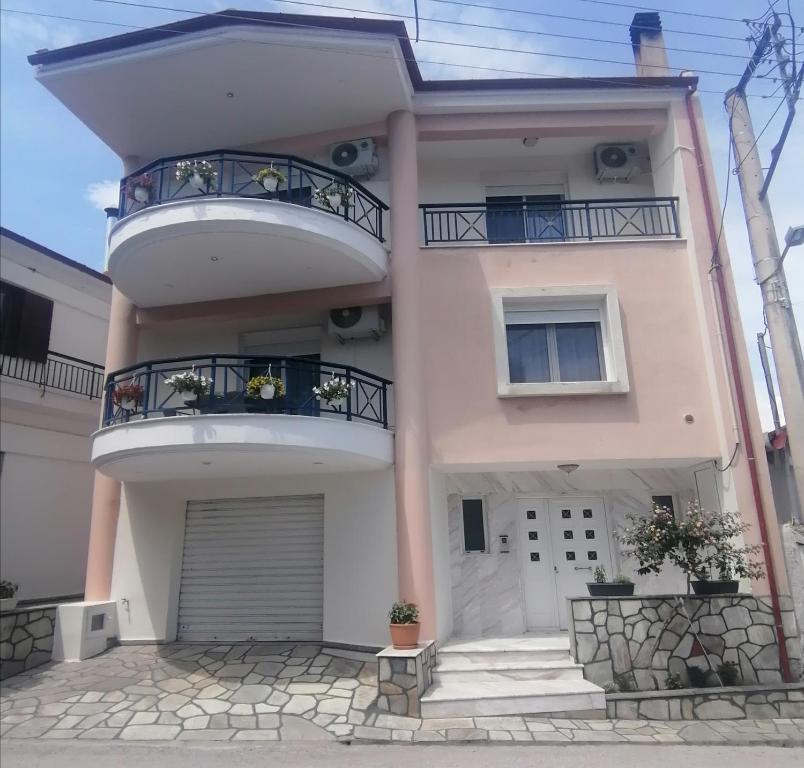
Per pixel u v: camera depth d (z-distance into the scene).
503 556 10.16
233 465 8.59
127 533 10.04
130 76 9.69
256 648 8.90
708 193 9.92
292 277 9.55
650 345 9.52
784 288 8.46
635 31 12.21
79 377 13.77
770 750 6.21
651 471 10.41
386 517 8.89
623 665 7.84
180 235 8.51
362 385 9.38
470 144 11.05
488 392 9.35
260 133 10.89
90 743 6.23
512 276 9.82
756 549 8.24
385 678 7.11
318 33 9.02
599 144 11.28
